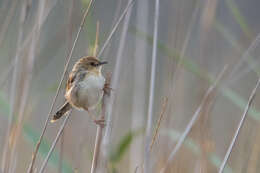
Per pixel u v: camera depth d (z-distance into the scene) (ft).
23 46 34.14
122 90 45.09
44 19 34.55
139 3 39.40
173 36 34.83
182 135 31.01
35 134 31.89
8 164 31.27
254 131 35.50
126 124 46.29
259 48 53.26
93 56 32.40
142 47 39.24
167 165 30.32
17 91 33.06
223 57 45.52
